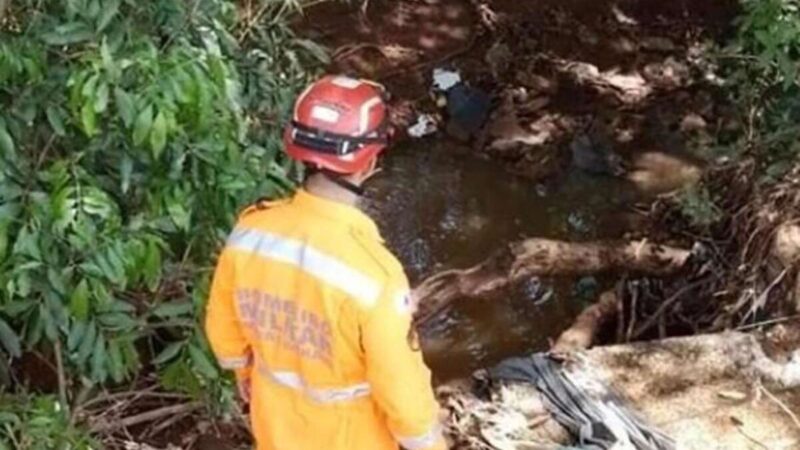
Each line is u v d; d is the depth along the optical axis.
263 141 3.45
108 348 3.12
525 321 5.09
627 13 6.86
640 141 6.14
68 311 2.98
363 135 2.34
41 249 2.85
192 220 3.13
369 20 6.57
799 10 4.57
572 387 3.97
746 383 4.01
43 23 2.85
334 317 2.36
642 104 6.33
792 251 4.59
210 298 2.60
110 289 3.06
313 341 2.41
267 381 2.54
